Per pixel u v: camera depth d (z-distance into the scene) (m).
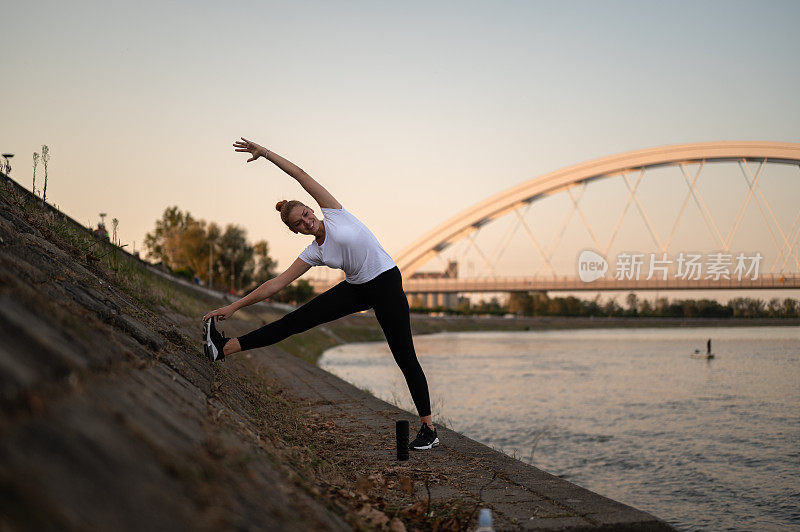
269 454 3.39
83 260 6.11
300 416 7.01
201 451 2.36
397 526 3.09
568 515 3.54
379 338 76.50
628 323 142.50
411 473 4.59
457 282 83.06
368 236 4.77
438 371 32.16
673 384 26.44
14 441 1.47
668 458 12.36
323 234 4.75
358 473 4.50
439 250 78.94
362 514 3.21
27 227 5.03
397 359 5.10
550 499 3.90
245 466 2.47
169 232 93.44
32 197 6.36
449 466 4.83
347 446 5.59
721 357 43.69
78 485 1.48
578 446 13.49
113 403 2.11
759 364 37.34
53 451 1.53
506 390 23.67
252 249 85.44
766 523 8.52
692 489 10.19
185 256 82.50
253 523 1.96
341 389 9.99
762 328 133.00
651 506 9.30
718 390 24.36
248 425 4.08
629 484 10.51
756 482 10.60
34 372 1.86
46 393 1.77
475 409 18.62
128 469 1.71
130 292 6.73
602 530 3.36
